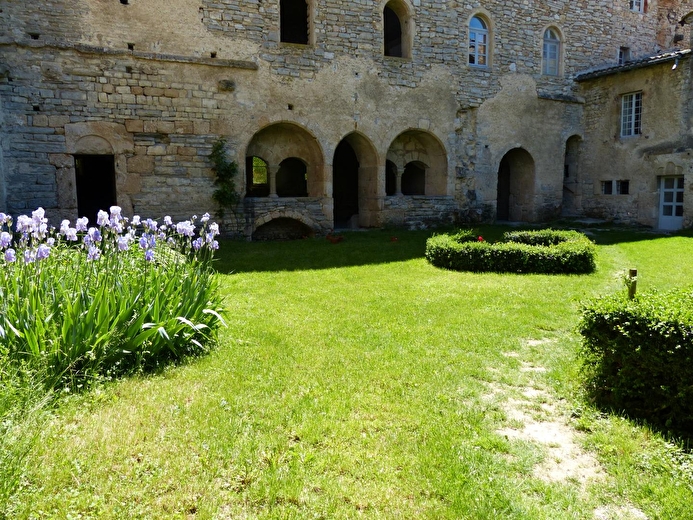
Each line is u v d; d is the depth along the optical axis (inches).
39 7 443.8
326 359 190.7
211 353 192.7
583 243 385.4
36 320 159.8
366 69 582.9
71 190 464.4
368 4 578.9
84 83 461.4
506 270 369.4
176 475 116.0
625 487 117.5
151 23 482.3
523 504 110.7
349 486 114.7
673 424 145.0
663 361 145.3
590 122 721.0
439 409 152.7
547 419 151.5
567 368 186.7
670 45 802.8
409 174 726.5
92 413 142.3
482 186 668.1
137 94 480.1
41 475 111.0
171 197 498.3
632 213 673.6
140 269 215.2
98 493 108.3
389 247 470.3
